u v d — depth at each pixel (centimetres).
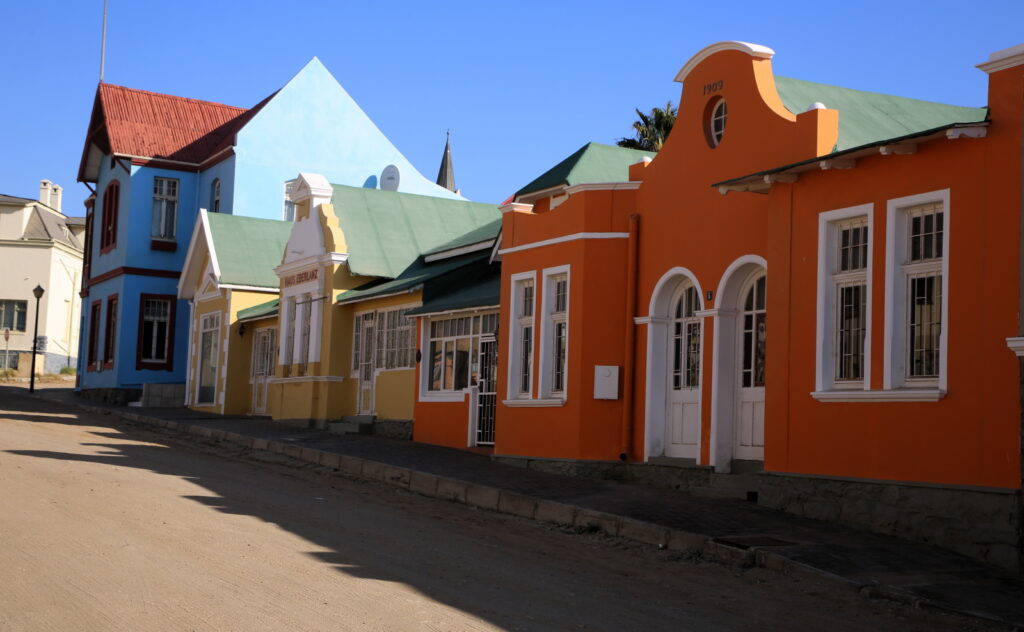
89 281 4312
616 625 839
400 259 2827
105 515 1195
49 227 6362
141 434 2522
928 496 1198
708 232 1631
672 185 1723
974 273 1170
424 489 1700
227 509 1322
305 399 2819
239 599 830
